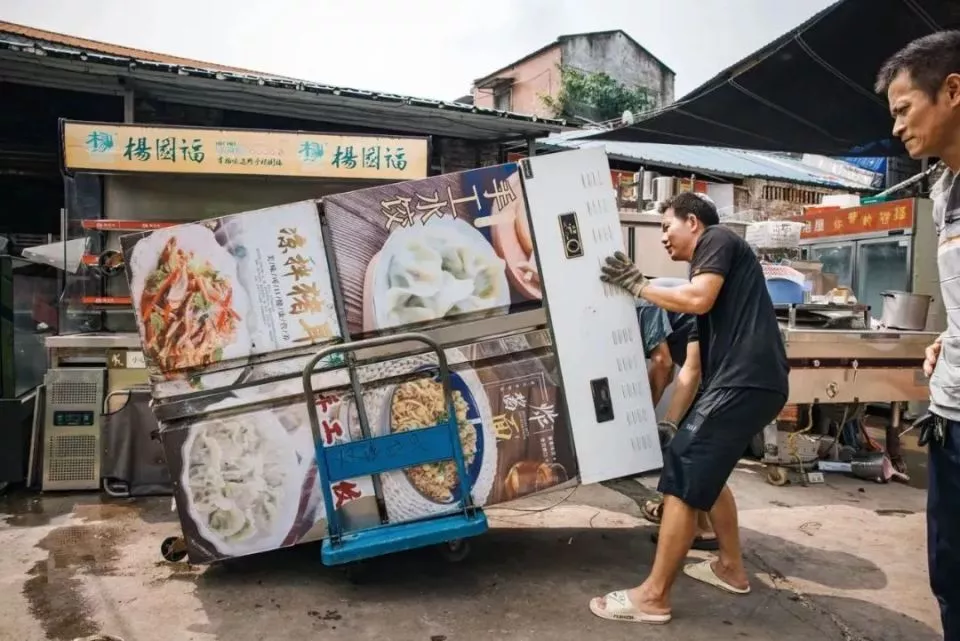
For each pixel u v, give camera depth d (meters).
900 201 6.89
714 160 11.77
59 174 7.80
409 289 2.96
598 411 3.02
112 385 4.31
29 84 6.27
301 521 2.91
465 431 2.96
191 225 2.88
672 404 3.36
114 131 4.61
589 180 3.03
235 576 3.05
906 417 6.56
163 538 3.53
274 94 6.51
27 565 3.18
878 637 2.60
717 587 2.97
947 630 2.00
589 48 20.03
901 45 5.50
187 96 6.62
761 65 6.04
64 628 2.60
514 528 3.69
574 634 2.58
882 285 7.12
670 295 2.78
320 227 2.94
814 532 3.70
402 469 2.91
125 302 4.47
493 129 8.12
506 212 3.01
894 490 4.53
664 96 21.44
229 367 2.90
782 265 5.18
